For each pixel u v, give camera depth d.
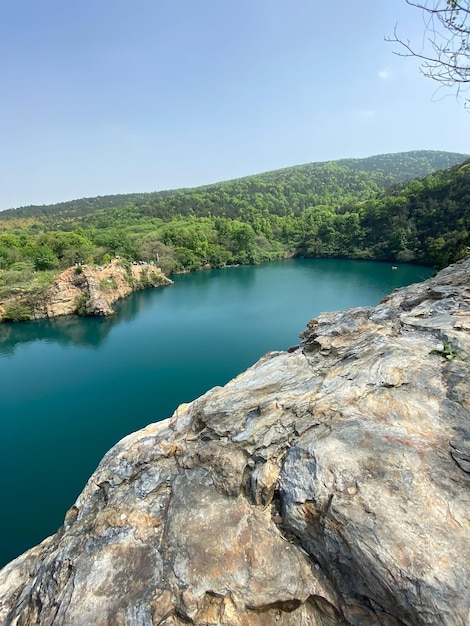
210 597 5.21
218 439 7.57
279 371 9.55
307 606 5.10
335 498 5.35
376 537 4.75
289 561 5.42
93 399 29.78
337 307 54.88
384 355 8.18
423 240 84.94
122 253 88.50
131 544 6.12
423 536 4.63
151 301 65.12
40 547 7.47
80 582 5.67
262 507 6.15
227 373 33.97
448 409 6.38
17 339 46.56
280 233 124.00
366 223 101.38
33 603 5.91
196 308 58.66
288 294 64.62
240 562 5.48
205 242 100.75
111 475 7.86
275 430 7.14
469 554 4.39
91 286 57.75
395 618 4.46
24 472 21.27
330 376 8.38
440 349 7.96
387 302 12.56
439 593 4.14
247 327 47.38
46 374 35.00
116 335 46.66
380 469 5.53
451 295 11.10
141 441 8.73
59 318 55.56
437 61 5.27
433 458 5.54
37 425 26.19
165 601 5.23
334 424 6.68
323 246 106.50
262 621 5.03
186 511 6.37
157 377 33.53
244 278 83.06
